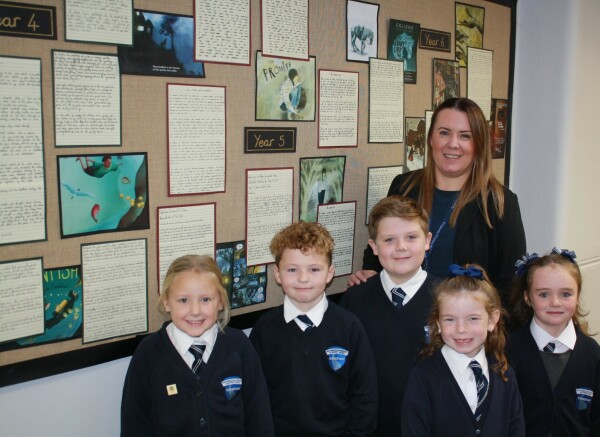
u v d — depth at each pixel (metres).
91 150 1.23
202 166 1.42
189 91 1.37
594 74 2.31
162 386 1.22
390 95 1.87
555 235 2.31
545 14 2.25
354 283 1.64
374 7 1.77
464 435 1.29
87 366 1.29
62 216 1.21
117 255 1.31
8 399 1.21
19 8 1.11
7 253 1.15
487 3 2.17
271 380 1.42
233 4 1.42
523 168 2.40
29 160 1.16
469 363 1.33
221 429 1.24
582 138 2.31
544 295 1.53
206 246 1.46
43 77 1.15
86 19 1.19
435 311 1.38
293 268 1.37
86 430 1.34
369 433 1.40
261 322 1.46
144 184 1.33
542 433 1.53
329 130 1.71
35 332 1.21
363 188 1.85
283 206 1.62
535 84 2.31
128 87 1.27
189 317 1.23
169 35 1.32
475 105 1.59
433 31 1.97
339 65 1.70
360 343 1.42
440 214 1.68
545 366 1.54
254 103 1.50
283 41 1.54
